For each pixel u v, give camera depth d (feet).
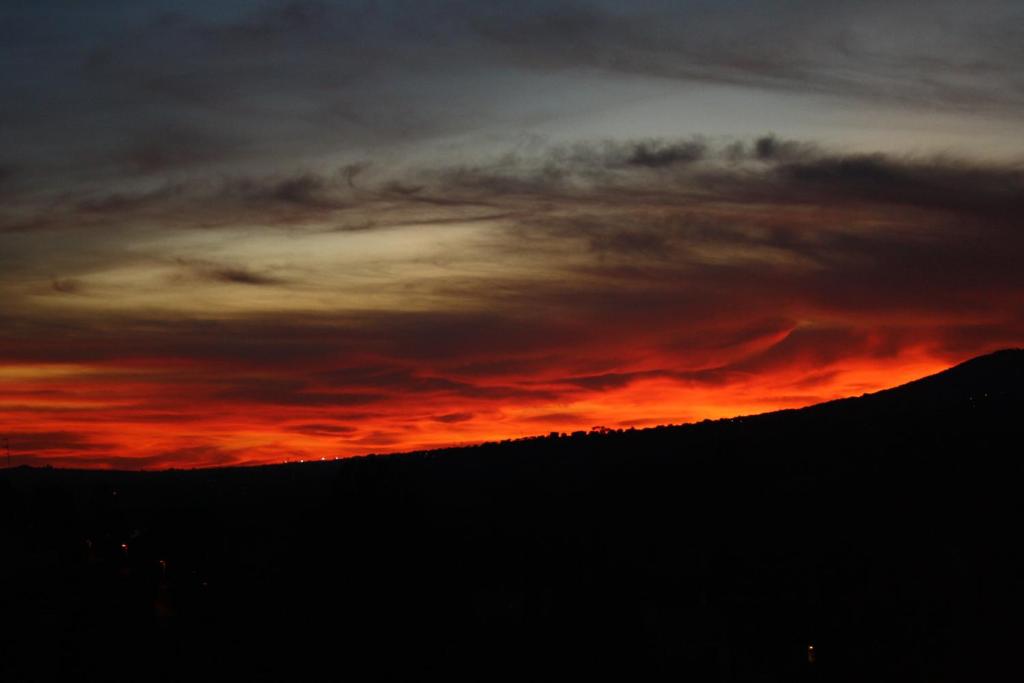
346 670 114.73
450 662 117.50
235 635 124.36
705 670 115.55
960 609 124.16
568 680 113.29
